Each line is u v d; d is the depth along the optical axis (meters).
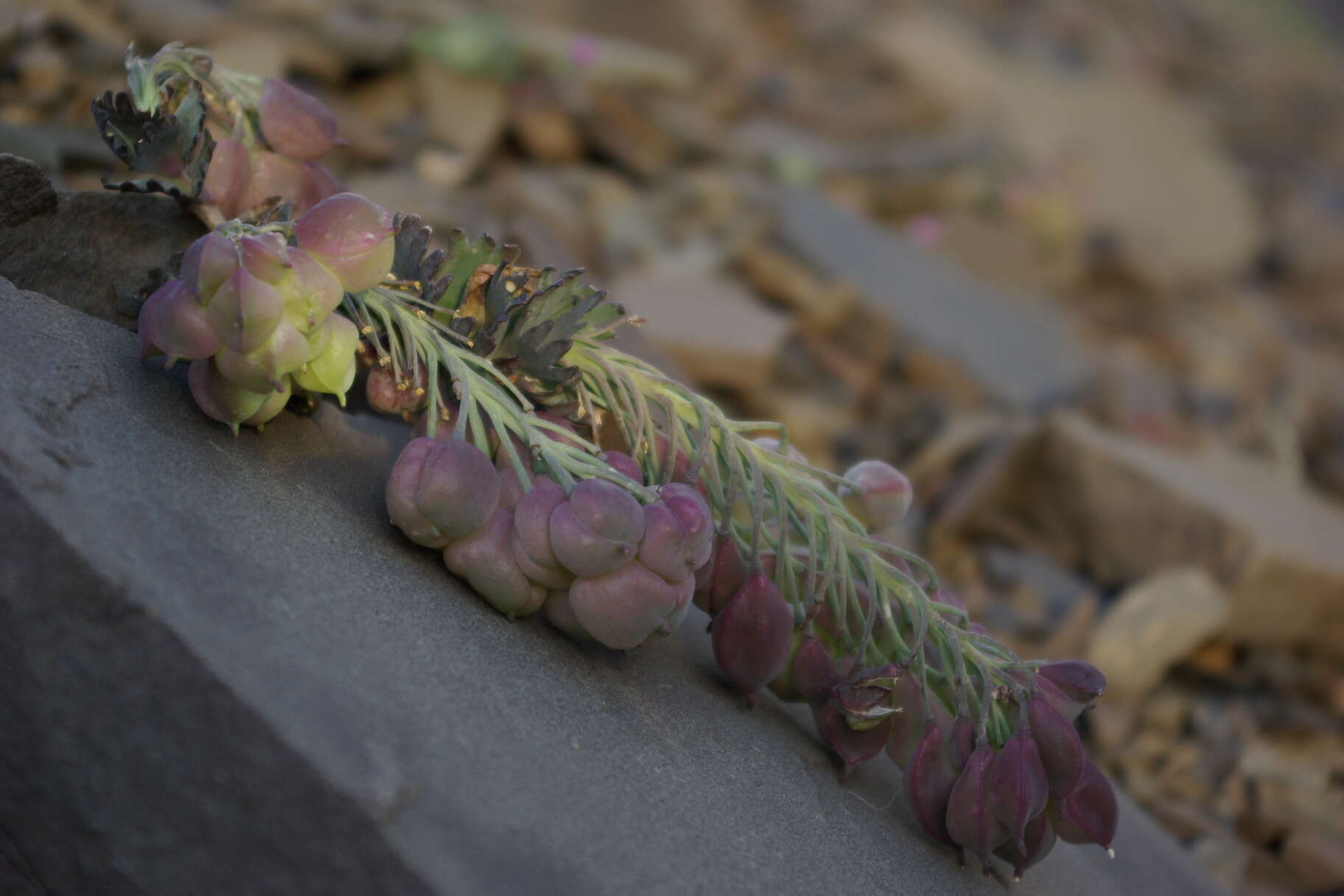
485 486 0.32
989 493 0.69
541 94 0.92
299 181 0.36
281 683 0.29
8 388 0.30
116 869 0.29
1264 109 2.10
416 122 0.83
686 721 0.33
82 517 0.29
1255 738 0.57
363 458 0.34
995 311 0.92
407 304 0.33
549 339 0.33
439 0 0.99
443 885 0.28
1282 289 1.52
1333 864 0.46
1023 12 1.91
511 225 0.49
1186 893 0.39
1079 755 0.33
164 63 0.34
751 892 0.30
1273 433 0.98
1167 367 1.10
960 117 1.42
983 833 0.32
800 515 0.34
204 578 0.29
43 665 0.29
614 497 0.31
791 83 1.30
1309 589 0.63
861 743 0.33
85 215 0.34
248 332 0.30
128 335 0.33
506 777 0.30
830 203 0.96
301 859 0.29
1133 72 1.87
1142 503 0.66
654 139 0.97
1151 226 1.44
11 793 0.29
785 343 0.83
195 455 0.31
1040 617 0.62
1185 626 0.58
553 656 0.32
